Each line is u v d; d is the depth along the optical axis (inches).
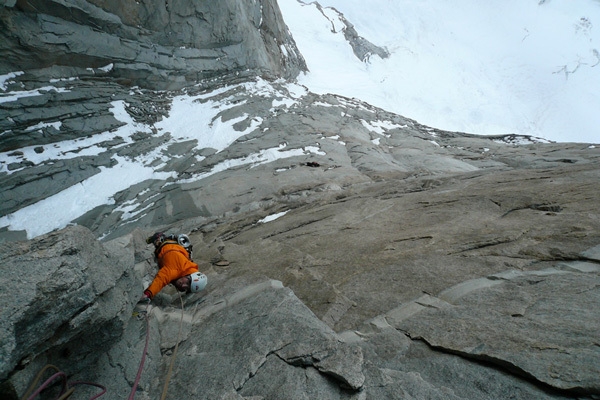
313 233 282.7
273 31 1647.4
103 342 108.0
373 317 152.1
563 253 162.9
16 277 81.6
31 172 558.9
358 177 587.2
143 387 119.0
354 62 2819.9
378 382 106.3
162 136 776.3
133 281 139.8
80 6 745.6
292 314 141.8
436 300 152.5
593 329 108.9
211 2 1077.1
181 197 534.3
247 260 250.8
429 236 223.6
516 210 242.8
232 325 147.0
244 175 591.5
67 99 693.3
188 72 1018.7
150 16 919.7
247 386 110.3
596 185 252.5
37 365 87.3
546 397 93.9
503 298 140.5
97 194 570.6
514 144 928.3
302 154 700.0
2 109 588.4
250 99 993.5
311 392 103.4
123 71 851.4
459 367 113.6
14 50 649.0
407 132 1009.5
